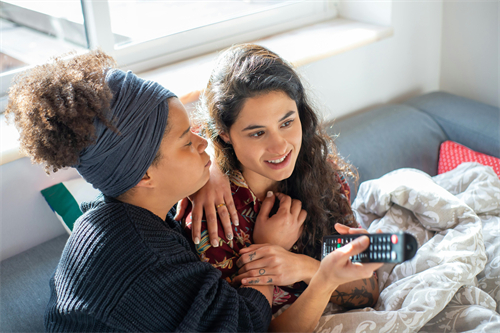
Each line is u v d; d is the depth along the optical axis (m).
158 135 0.80
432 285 1.04
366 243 0.73
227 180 1.01
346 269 0.77
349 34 1.74
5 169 1.16
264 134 0.90
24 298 1.08
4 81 1.35
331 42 1.67
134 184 0.82
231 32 1.75
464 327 1.00
